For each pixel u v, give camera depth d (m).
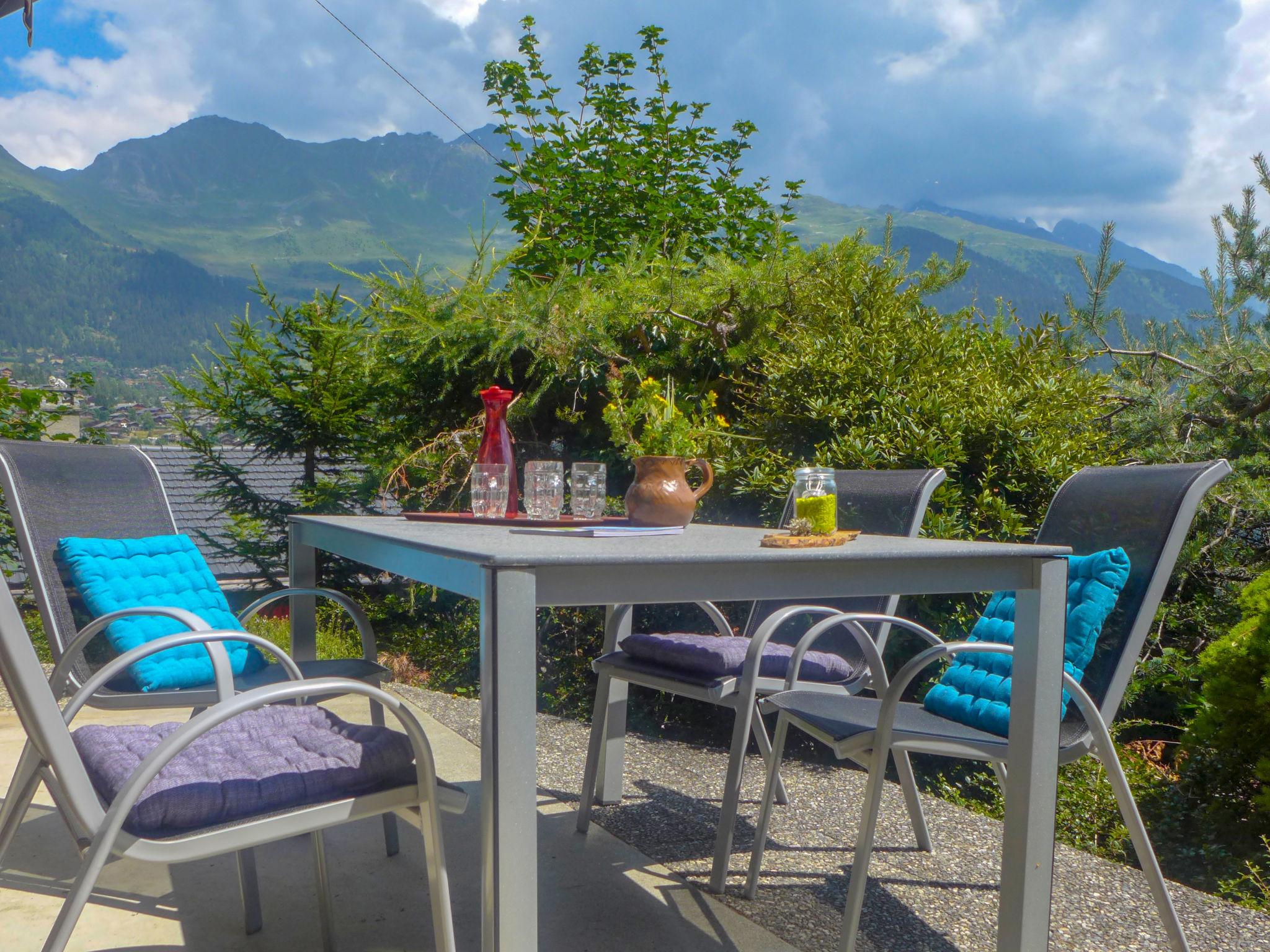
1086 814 3.06
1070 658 1.99
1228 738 3.10
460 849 2.67
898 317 5.09
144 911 2.24
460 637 6.11
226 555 8.04
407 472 6.98
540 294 6.33
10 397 8.31
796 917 2.24
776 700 2.27
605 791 3.09
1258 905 2.45
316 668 2.61
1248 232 4.83
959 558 1.75
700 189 9.58
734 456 4.68
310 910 2.26
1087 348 5.28
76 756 1.34
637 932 2.15
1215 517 4.33
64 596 2.41
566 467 6.30
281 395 7.46
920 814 2.68
